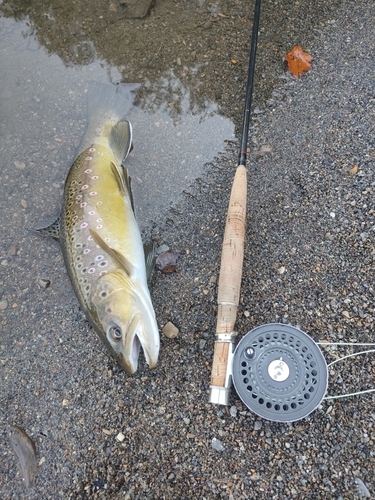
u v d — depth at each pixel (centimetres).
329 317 44
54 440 42
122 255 44
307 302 45
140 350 45
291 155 52
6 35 60
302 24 59
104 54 59
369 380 41
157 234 50
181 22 60
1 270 49
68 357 45
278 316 44
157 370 44
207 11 61
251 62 52
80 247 45
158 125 55
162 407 42
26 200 52
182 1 61
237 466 40
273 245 48
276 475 39
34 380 44
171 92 56
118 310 41
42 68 58
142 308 42
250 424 41
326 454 39
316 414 40
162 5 61
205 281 47
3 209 52
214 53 58
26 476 41
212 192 51
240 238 43
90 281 43
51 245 50
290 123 54
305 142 52
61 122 56
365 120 52
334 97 54
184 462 40
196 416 41
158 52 59
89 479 41
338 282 45
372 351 42
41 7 61
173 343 44
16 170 53
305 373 39
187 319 45
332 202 49
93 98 56
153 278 47
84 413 43
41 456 42
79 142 54
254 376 40
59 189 53
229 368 39
